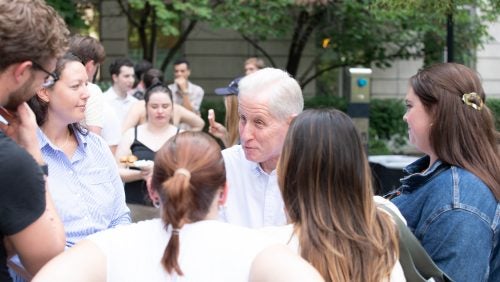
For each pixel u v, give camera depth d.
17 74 1.97
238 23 11.20
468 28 12.36
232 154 2.95
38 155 2.28
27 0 1.96
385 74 15.81
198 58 15.40
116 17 14.18
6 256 1.93
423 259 2.14
